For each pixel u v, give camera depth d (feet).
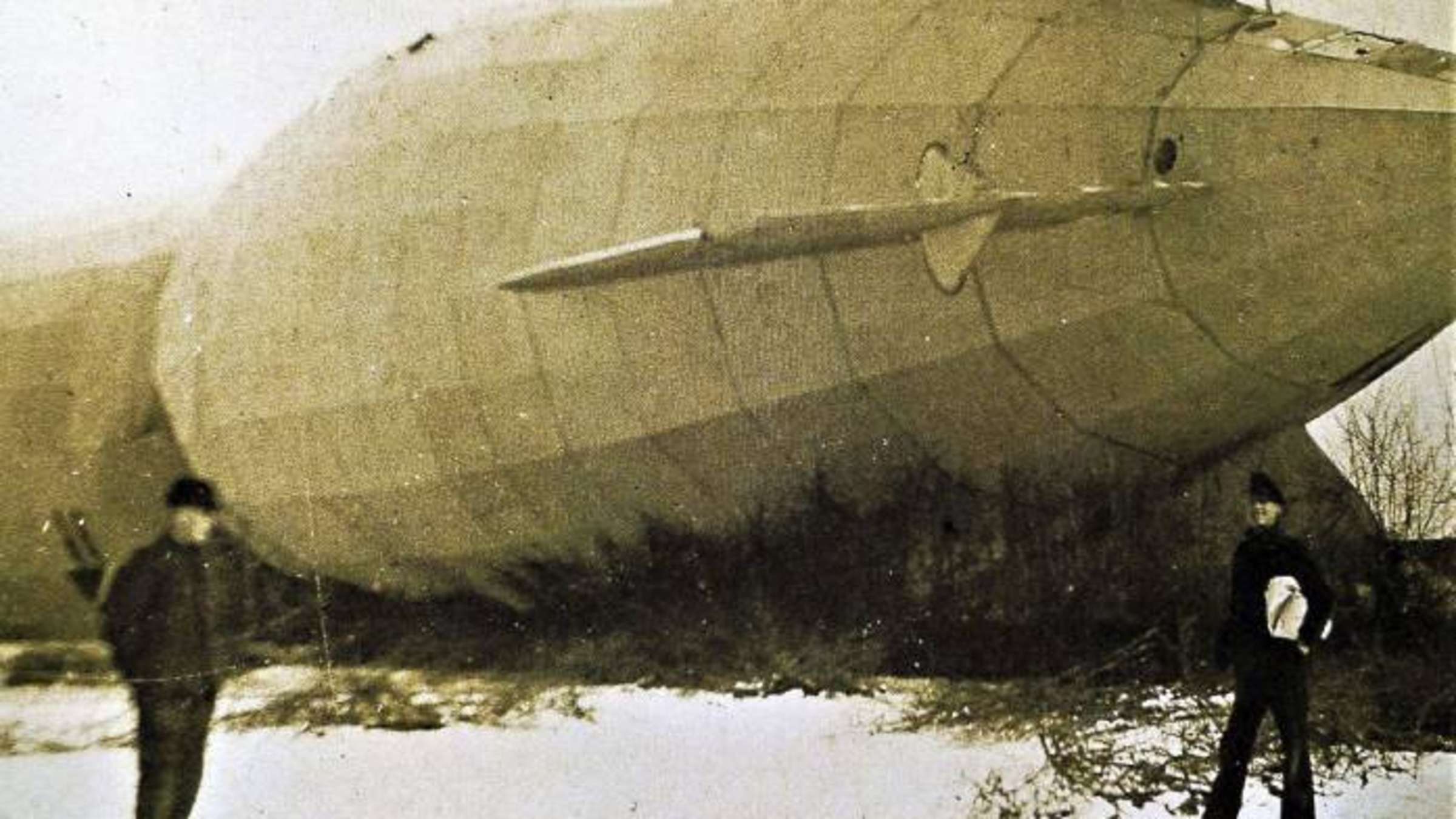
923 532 22.49
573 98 23.58
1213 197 19.38
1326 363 20.71
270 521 26.86
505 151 23.93
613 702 23.49
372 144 25.63
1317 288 19.56
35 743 23.53
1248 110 19.34
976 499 22.36
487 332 23.59
